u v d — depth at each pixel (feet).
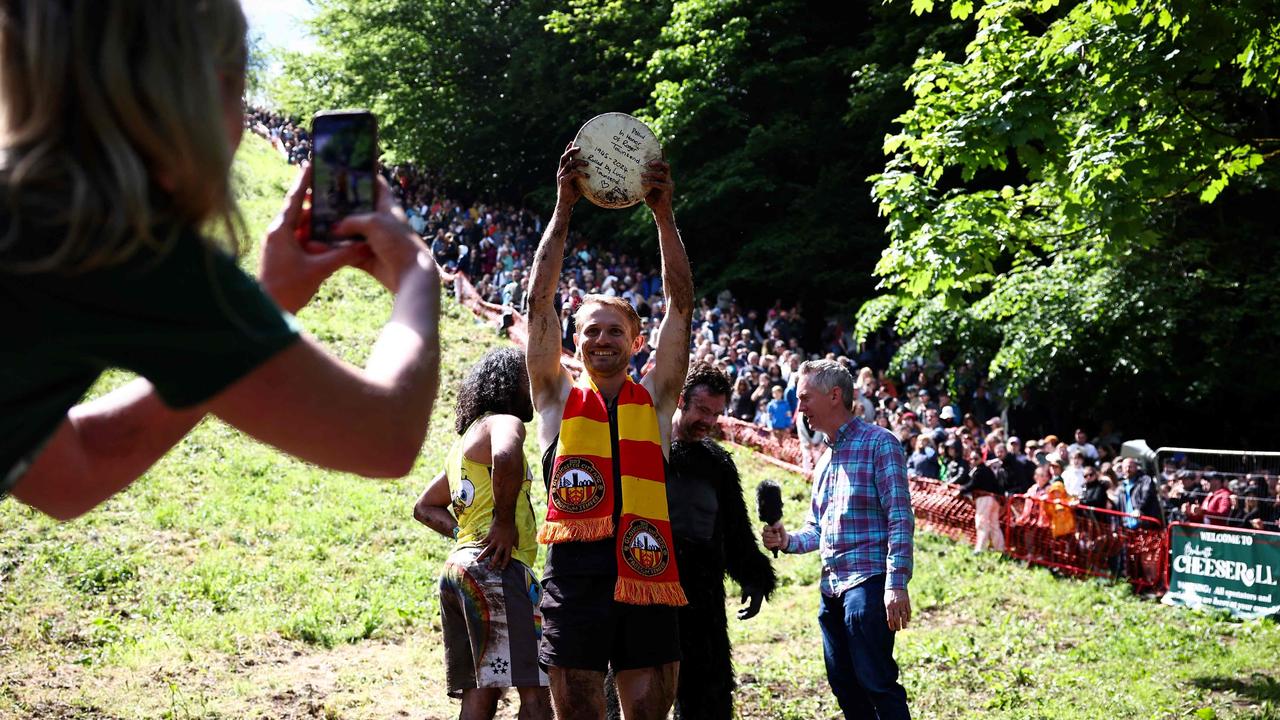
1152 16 29.30
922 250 34.99
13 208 3.07
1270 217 69.15
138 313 3.30
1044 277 67.92
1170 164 31.19
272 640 28.19
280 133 141.28
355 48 139.95
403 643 29.19
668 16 120.98
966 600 39.27
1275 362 66.23
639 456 12.84
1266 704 25.70
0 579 30.71
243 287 3.49
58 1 3.17
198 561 34.35
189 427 4.92
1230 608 40.19
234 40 3.49
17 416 3.50
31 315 3.21
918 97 36.42
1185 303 64.95
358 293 82.74
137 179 3.13
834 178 105.91
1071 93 33.78
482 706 16.39
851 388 19.53
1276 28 29.01
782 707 24.64
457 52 136.36
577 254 103.76
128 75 3.14
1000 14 34.99
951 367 72.43
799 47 114.01
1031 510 47.39
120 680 24.12
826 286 107.86
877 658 18.26
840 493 19.02
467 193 143.84
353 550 37.42
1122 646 32.55
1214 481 43.88
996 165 34.40
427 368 4.09
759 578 18.49
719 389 17.47
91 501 4.84
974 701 25.96
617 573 12.51
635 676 12.63
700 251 117.80
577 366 68.08
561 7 131.34
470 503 16.80
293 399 3.65
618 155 13.16
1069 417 75.46
